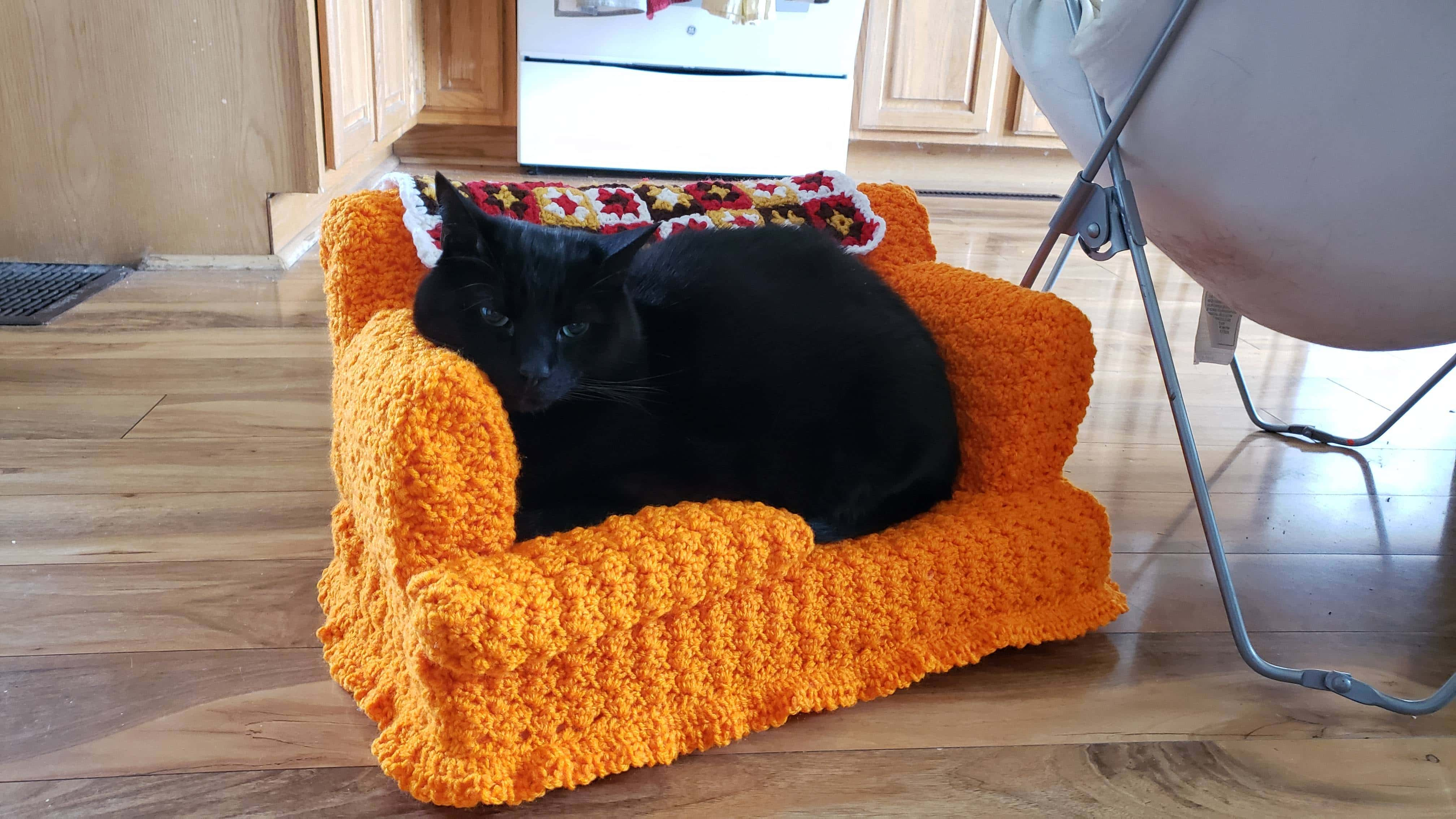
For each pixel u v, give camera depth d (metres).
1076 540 1.05
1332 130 0.81
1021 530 1.02
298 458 1.37
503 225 0.90
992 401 1.07
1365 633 1.08
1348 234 0.88
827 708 0.90
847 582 0.92
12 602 1.00
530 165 3.37
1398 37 0.74
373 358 0.89
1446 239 0.85
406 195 1.08
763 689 0.89
